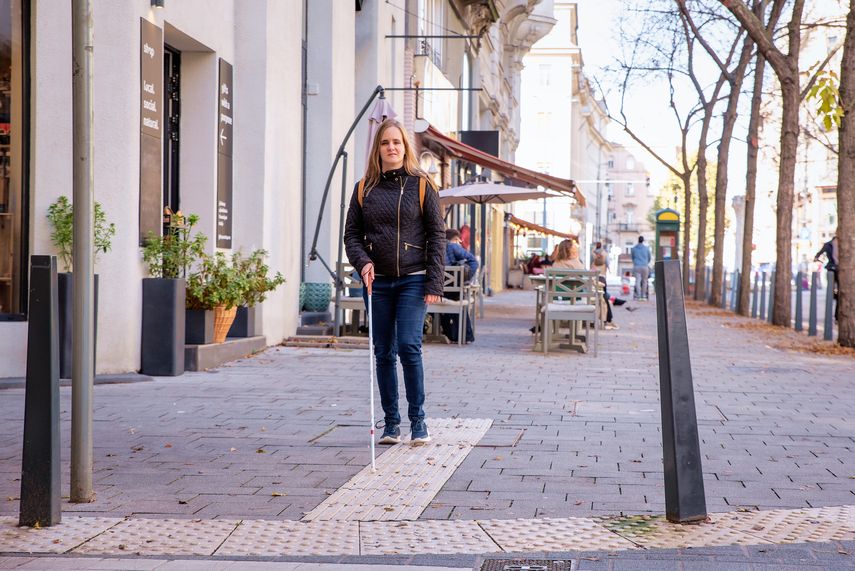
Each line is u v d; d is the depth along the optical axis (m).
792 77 19.83
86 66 5.00
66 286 9.42
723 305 30.14
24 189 9.83
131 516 5.03
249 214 13.38
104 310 10.12
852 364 13.20
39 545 4.51
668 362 4.88
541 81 93.00
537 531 4.73
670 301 4.88
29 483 4.80
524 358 13.43
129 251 10.31
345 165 14.96
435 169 25.28
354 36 19.59
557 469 6.15
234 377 10.59
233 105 13.27
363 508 5.18
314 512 5.09
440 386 10.29
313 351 13.52
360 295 16.34
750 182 26.27
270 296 13.82
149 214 10.91
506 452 6.70
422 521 4.94
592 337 17.56
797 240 61.28
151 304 10.54
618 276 72.31
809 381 11.16
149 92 10.84
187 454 6.54
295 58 14.83
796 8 19.36
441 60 28.61
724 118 30.77
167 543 4.55
